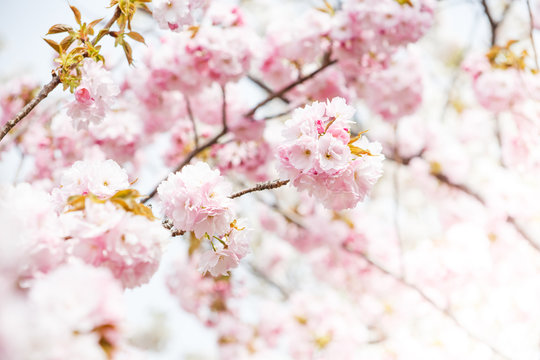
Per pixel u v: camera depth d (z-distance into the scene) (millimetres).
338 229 6875
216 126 5824
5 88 5184
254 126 4828
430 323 5875
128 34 2674
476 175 6660
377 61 5031
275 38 4711
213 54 4324
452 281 5914
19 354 1274
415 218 7465
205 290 7035
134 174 5680
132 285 1874
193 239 4090
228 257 2432
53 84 2453
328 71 5059
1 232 1609
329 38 4668
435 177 6492
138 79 4750
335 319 6410
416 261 6117
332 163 2107
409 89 5102
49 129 5105
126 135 4973
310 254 7258
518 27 5930
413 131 6691
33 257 1750
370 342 6258
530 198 5805
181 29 3092
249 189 2361
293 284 8430
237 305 7207
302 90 5184
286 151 2160
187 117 5641
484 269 5758
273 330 6789
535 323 5516
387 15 4199
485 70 5074
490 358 5355
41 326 1364
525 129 5547
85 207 1866
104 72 2531
